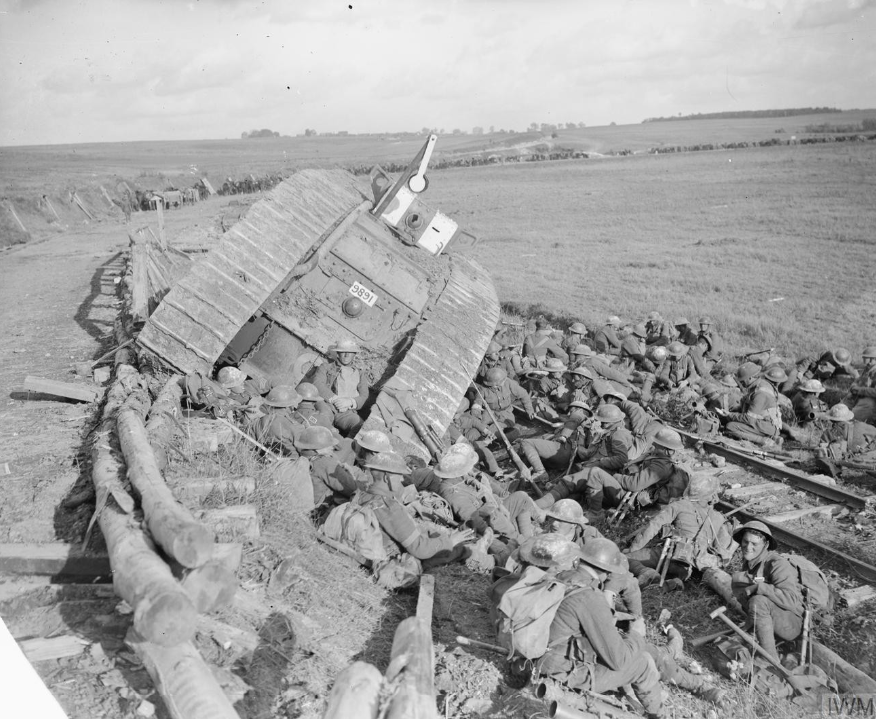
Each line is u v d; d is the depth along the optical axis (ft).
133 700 13.46
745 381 42.06
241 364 31.73
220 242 30.45
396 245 35.88
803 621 18.57
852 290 67.46
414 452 27.53
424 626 13.73
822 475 31.91
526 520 23.81
